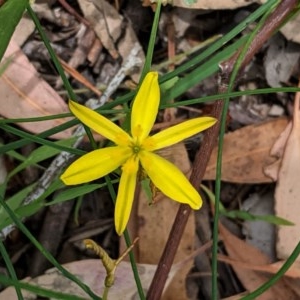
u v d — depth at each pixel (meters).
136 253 0.08
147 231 0.08
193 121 0.06
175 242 0.07
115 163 0.06
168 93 0.08
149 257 0.08
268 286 0.07
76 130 0.08
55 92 0.08
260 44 0.07
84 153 0.07
